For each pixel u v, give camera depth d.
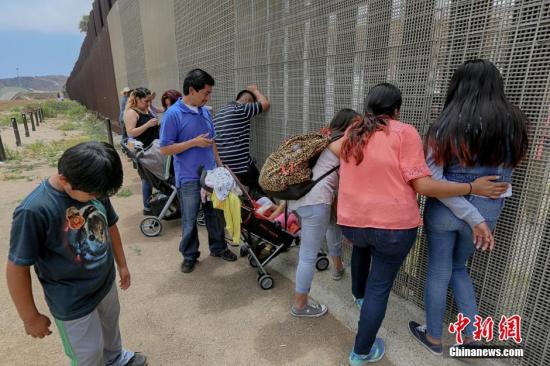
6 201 5.23
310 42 3.04
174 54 6.01
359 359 2.02
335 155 2.16
